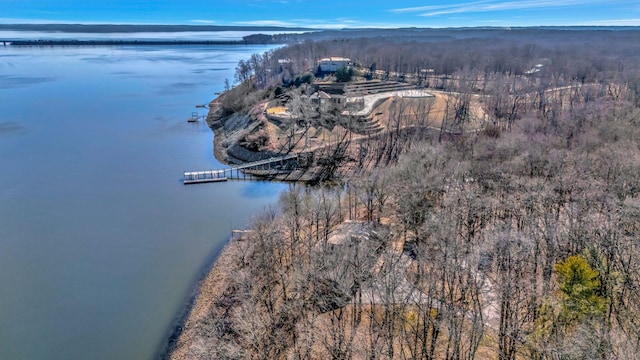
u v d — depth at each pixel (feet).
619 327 99.66
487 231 144.87
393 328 110.32
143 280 164.35
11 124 370.73
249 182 271.90
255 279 148.15
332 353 107.04
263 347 115.85
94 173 274.57
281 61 582.35
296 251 162.81
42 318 144.15
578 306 97.04
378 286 125.18
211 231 204.44
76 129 366.43
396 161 275.39
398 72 542.98
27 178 260.62
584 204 147.33
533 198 155.84
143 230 204.13
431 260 129.70
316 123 344.08
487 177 191.42
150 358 127.95
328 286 130.21
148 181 266.77
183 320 142.31
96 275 167.43
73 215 216.95
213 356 115.14
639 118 253.24
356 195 206.59
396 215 185.06
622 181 163.94
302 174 282.77
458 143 263.29
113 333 137.69
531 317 105.60
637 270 113.19
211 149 334.24
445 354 106.42
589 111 296.30
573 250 125.29
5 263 174.29
